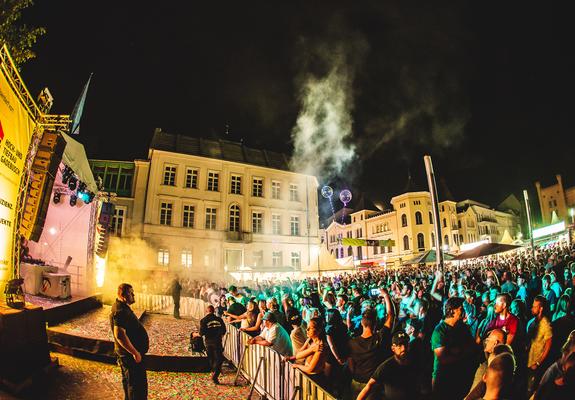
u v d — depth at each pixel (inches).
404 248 2187.5
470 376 159.5
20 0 298.7
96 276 626.5
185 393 268.8
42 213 318.0
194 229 1251.8
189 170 1302.9
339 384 198.7
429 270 1041.5
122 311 189.9
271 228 1393.9
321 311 402.9
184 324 566.3
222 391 276.1
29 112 286.7
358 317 314.8
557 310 278.8
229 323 375.6
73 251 575.2
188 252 1229.7
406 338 145.4
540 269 630.5
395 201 2288.4
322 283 860.0
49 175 318.7
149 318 622.2
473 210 2529.5
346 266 1088.8
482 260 1514.5
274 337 253.8
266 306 339.3
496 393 104.1
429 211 2209.6
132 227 1186.0
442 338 161.9
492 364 107.1
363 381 185.9
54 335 335.9
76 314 440.1
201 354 343.6
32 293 454.0
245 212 1353.3
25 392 209.6
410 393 141.9
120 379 269.6
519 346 215.3
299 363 216.7
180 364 329.4
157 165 1250.0
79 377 259.0
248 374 294.8
